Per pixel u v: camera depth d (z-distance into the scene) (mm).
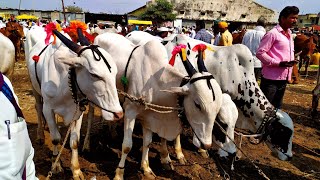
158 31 8562
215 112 3260
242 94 4285
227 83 4363
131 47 4203
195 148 5254
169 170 4453
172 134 3908
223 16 45531
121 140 5500
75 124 3842
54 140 4047
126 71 3941
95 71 3150
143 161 4254
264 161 4930
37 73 4191
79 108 3598
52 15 37438
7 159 1505
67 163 4520
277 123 4031
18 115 1654
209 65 4473
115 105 3244
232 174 4391
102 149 5102
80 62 3230
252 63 4359
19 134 1555
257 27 7223
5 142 1500
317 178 4484
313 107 7086
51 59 3727
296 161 5000
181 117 3568
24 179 1727
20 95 8102
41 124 5035
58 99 3727
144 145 4164
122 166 4000
